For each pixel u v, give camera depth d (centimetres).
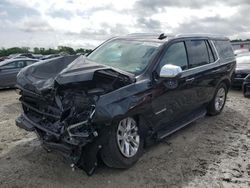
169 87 479
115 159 404
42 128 404
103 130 383
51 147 390
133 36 577
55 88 401
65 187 379
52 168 427
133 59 490
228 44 744
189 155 479
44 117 417
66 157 380
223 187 385
